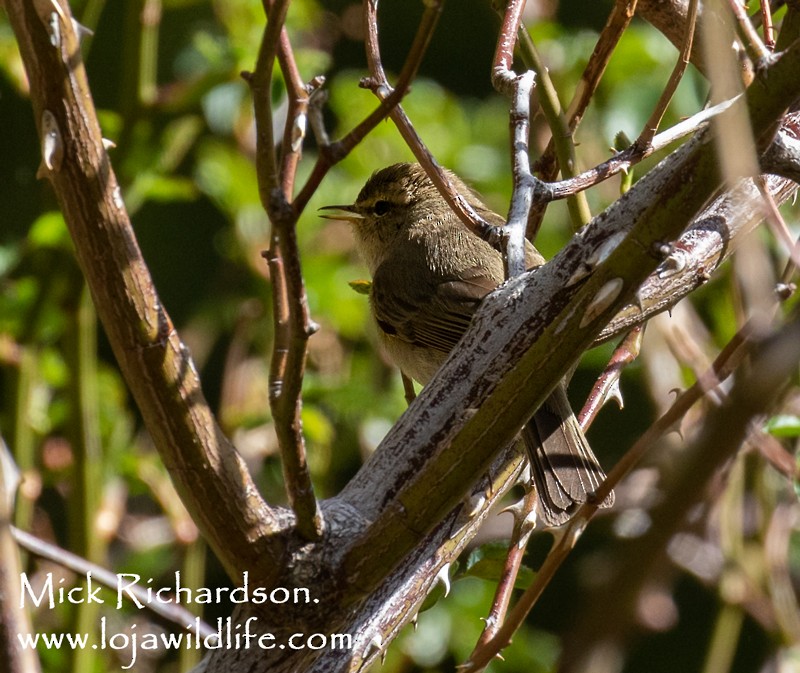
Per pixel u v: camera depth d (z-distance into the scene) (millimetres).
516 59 12891
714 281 11531
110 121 10188
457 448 4762
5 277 11055
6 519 4949
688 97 12039
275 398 4633
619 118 11773
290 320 4309
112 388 11047
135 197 10281
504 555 6863
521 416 4707
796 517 10062
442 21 16141
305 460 4668
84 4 10375
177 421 4668
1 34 10977
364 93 12648
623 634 3107
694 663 13836
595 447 14422
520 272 5723
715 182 4414
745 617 13484
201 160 12188
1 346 9945
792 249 4891
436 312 9727
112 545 11367
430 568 5883
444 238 10125
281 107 10039
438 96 13320
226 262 13586
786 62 4242
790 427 7211
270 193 4109
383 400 11125
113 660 10031
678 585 14188
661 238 4504
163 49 13922
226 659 4945
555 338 4641
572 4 14898
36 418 10633
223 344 14344
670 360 10352
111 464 10438
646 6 7500
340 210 12516
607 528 12492
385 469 5211
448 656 11648
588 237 5172
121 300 4531
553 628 13664
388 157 12664
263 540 4832
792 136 5996
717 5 4195
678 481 3146
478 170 12938
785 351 3170
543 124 11266
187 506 4848
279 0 4012
